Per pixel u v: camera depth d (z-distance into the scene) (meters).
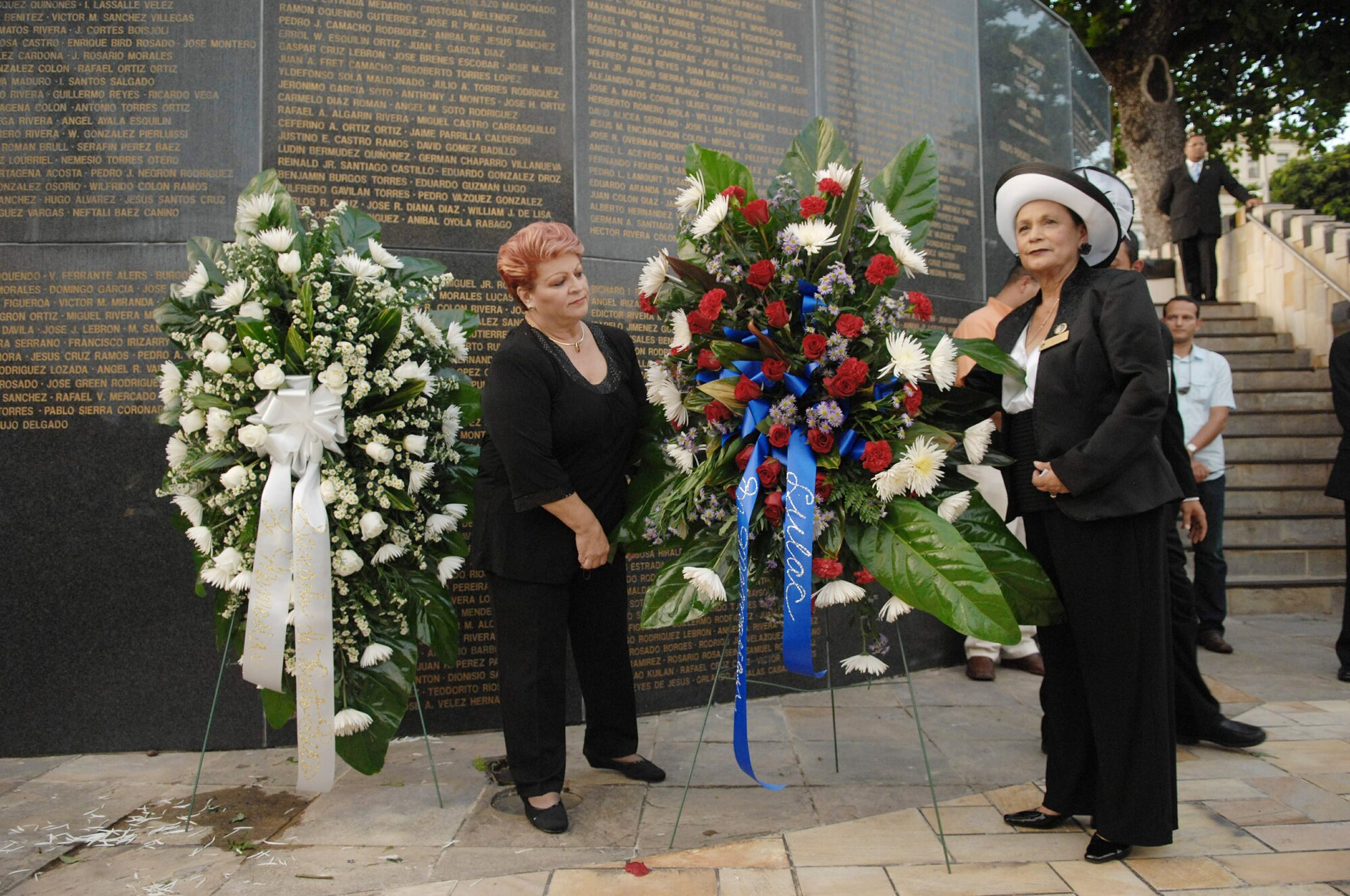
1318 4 12.66
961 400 2.58
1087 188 2.43
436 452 2.84
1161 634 2.34
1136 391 2.25
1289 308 8.66
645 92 3.94
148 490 3.43
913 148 2.80
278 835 2.62
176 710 3.42
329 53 3.55
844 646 4.22
